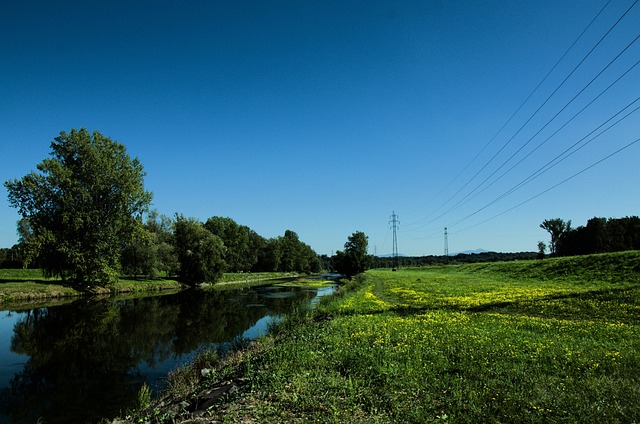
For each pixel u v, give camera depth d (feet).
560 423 24.32
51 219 173.47
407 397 29.71
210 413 30.19
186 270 271.90
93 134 191.31
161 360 73.72
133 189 189.67
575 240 318.24
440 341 47.80
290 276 494.59
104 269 182.80
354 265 371.76
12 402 53.11
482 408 26.89
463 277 230.27
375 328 58.44
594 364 35.58
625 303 77.66
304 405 28.84
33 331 104.06
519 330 55.57
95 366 70.69
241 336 92.99
